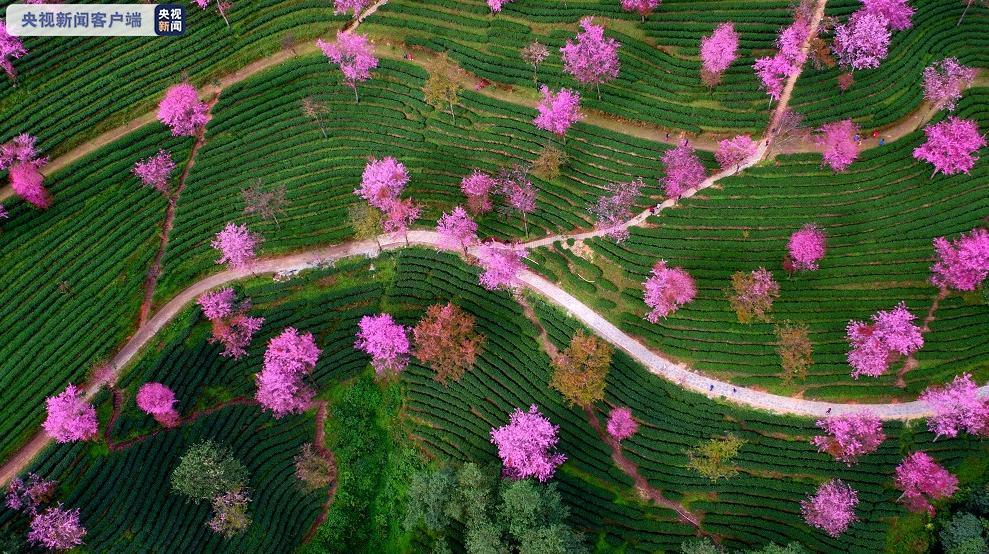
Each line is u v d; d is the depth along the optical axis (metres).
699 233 68.38
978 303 63.28
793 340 60.06
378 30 80.88
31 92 75.50
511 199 69.06
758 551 56.09
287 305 68.75
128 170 72.94
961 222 66.25
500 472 59.94
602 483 62.00
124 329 66.50
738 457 60.78
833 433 59.19
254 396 65.81
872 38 68.69
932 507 58.59
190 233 70.94
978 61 74.00
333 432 65.38
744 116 72.19
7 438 60.34
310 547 61.41
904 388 61.44
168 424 62.53
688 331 65.06
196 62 78.81
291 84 78.56
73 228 69.94
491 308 68.12
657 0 75.12
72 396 59.75
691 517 60.12
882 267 65.19
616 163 72.25
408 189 73.00
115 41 77.94
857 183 68.75
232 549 59.44
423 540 60.69
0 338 64.62
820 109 71.88
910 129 71.19
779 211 68.19
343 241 71.69
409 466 63.72
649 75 75.69
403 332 63.16
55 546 54.31
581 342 60.88
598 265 68.69
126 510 58.22
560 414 63.62
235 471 58.69
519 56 78.06
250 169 74.62
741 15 76.50
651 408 63.25
